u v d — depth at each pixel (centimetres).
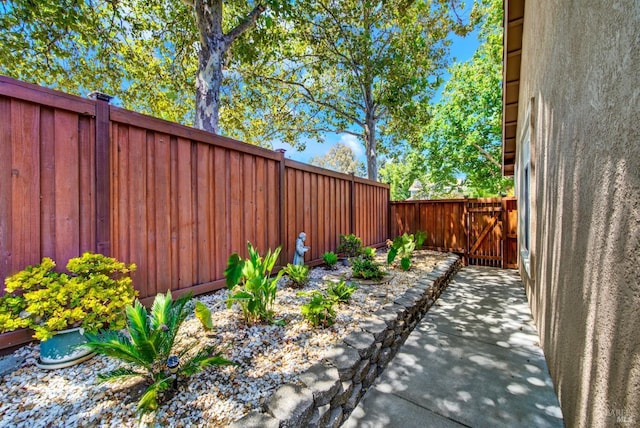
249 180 394
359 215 705
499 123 1152
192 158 321
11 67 500
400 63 833
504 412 201
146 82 712
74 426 141
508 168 875
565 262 190
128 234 263
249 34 571
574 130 172
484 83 1174
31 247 208
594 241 139
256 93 924
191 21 573
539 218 301
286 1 480
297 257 460
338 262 578
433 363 269
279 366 202
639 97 99
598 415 129
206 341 233
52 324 176
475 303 441
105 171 245
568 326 181
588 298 145
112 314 195
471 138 1202
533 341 310
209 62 475
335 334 254
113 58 642
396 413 202
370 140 1068
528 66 386
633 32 102
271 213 432
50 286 187
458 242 760
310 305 270
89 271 209
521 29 453
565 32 193
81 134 234
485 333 333
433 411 204
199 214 328
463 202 751
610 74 122
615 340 114
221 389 173
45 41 492
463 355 284
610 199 122
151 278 281
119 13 553
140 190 273
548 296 249
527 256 434
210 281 339
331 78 1080
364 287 413
